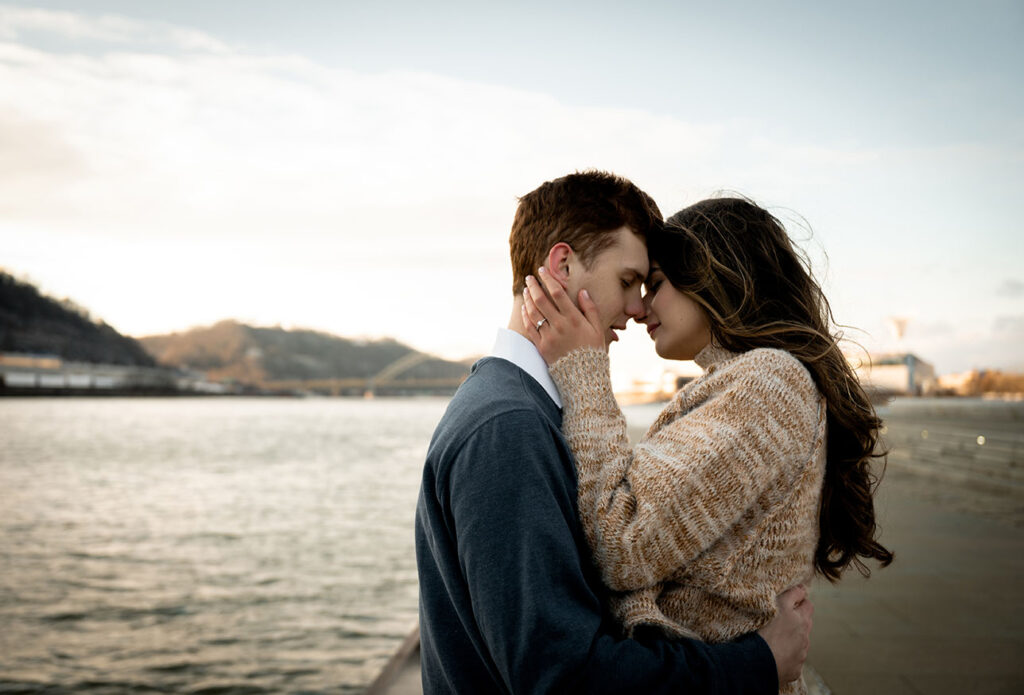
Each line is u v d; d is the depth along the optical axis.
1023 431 15.04
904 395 41.25
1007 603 4.87
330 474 35.78
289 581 12.95
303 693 7.62
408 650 4.07
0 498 26.09
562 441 1.24
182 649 9.06
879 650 3.95
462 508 1.14
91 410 134.88
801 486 1.23
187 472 36.59
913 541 7.07
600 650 1.06
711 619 1.20
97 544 17.05
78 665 8.53
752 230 1.40
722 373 1.30
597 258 1.36
